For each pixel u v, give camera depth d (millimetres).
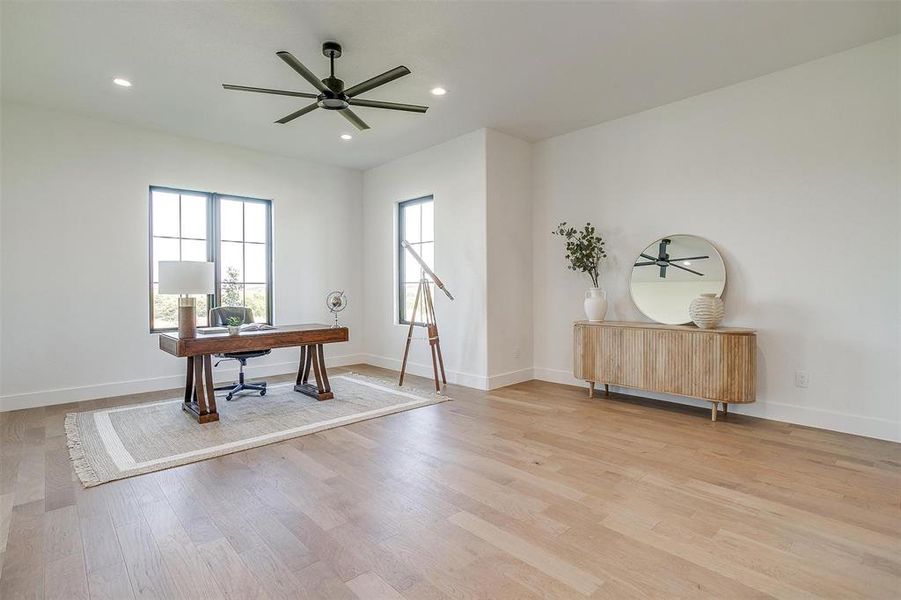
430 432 3457
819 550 1890
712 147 3990
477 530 2062
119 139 4680
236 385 4707
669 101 4207
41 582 1702
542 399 4457
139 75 3607
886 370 3203
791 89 3562
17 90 3889
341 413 3945
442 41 3131
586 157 4902
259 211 5809
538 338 5402
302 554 1884
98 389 4551
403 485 2533
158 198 5027
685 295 4121
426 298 4988
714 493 2408
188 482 2584
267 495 2420
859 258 3301
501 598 1613
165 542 1976
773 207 3668
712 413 3729
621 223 4625
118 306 4680
